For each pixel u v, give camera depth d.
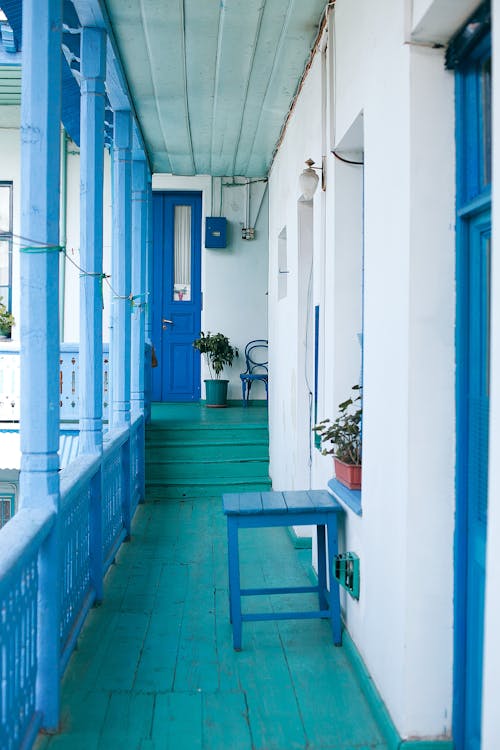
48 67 2.58
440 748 2.39
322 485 4.14
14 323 8.80
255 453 7.30
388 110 2.63
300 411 5.03
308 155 4.60
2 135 8.88
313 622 3.70
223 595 4.13
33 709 2.56
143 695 2.91
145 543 5.27
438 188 2.38
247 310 9.73
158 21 4.10
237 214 9.66
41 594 2.61
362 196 3.71
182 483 6.91
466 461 2.36
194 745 2.55
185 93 5.25
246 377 9.20
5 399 6.84
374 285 2.85
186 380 9.98
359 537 3.20
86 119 3.92
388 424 2.63
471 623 2.32
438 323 2.39
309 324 5.04
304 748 2.53
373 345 2.87
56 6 2.62
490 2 2.09
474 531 2.30
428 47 2.37
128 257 5.47
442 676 2.41
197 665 3.19
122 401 5.34
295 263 5.13
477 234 2.28
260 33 4.23
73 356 6.97
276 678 3.06
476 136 2.29
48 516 2.56
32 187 2.58
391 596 2.59
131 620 3.74
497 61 1.71
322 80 3.95
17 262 8.89
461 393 2.36
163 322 9.90
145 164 6.71
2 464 6.82
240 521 3.43
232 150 6.75
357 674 3.04
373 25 2.86
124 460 5.31
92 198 3.92
